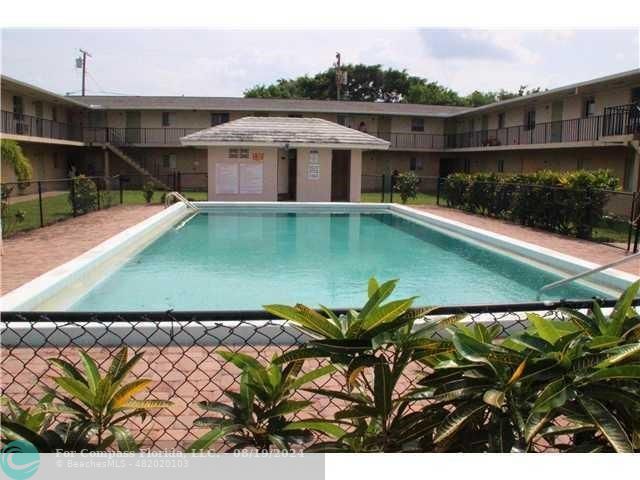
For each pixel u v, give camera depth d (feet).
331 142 84.79
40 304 24.75
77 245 40.14
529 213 55.57
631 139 70.54
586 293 32.40
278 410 6.38
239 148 84.58
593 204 46.39
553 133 97.96
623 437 4.98
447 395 5.70
